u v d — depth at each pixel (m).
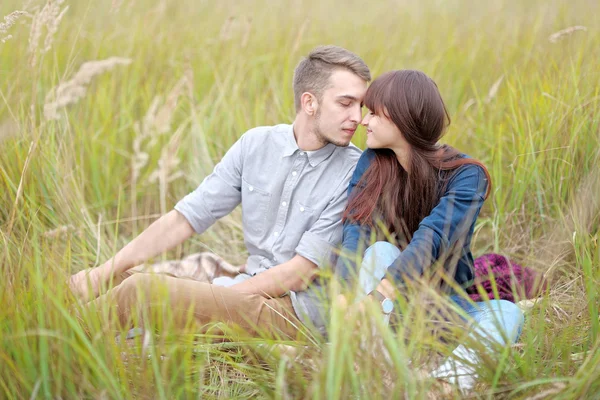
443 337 2.32
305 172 2.78
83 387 1.99
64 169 3.53
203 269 3.06
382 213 2.60
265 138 2.85
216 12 5.99
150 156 3.95
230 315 2.47
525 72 4.22
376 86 2.57
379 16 6.45
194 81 4.54
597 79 3.59
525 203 3.50
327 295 2.55
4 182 3.24
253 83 4.64
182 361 2.08
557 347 2.30
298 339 2.39
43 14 3.17
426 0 6.84
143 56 4.81
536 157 3.49
